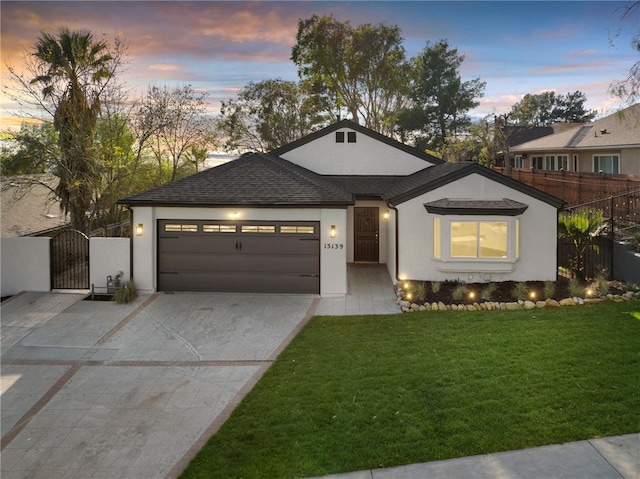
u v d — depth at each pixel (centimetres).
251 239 1595
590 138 2689
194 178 1709
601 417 731
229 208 1579
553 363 929
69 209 2300
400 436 713
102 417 844
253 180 1681
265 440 726
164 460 711
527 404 780
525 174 2853
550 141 3125
